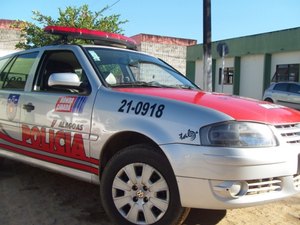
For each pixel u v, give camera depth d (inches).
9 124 190.1
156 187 133.7
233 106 135.4
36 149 175.8
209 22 485.4
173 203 129.9
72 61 174.7
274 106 150.1
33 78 185.2
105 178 144.9
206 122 126.3
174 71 200.7
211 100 139.9
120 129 140.9
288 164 129.9
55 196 181.6
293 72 1002.1
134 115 139.6
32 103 177.3
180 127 128.8
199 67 1283.2
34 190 189.6
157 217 134.1
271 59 1064.8
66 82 157.6
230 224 154.4
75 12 681.0
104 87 155.4
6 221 151.8
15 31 1254.3
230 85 1183.6
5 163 235.5
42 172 219.6
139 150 136.6
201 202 125.4
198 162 123.9
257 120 130.0
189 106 132.4
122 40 203.8
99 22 681.0
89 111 152.3
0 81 209.5
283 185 131.3
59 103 164.6
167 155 128.3
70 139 158.2
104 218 156.9
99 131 147.6
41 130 171.3
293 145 133.6
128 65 180.5
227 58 1193.4
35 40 669.9
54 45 186.9
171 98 139.2
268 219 160.4
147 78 182.4
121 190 142.4
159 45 1434.5
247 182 124.9
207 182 123.5
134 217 138.6
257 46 1072.2
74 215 159.5
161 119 133.2
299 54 983.6
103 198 146.0
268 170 125.8
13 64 206.4
